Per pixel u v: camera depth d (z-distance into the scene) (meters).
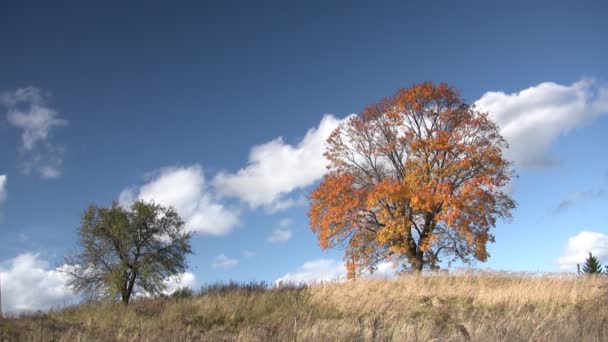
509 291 18.00
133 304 20.86
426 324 10.87
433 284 21.14
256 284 22.47
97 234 26.95
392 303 17.45
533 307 15.76
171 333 11.51
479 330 9.43
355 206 27.22
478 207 25.08
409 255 27.03
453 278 21.88
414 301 17.59
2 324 14.96
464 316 14.10
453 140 26.67
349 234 28.23
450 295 18.44
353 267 27.78
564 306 15.80
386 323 11.70
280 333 10.38
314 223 28.59
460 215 24.78
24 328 13.86
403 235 26.62
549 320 11.22
